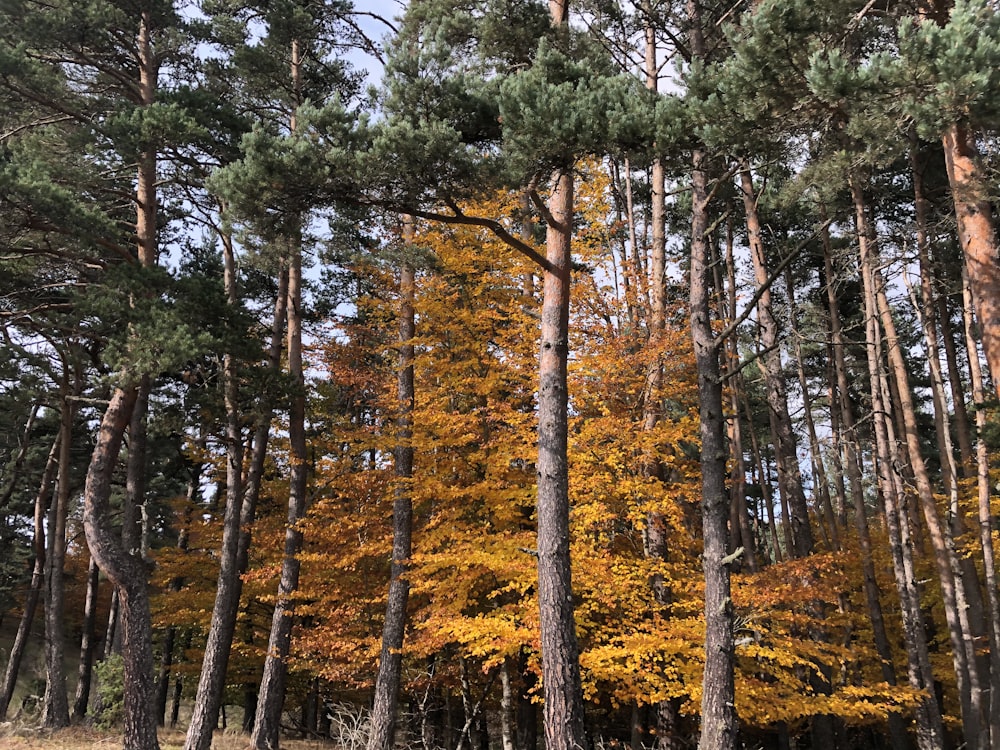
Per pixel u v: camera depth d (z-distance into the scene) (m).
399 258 11.52
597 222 12.66
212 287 11.38
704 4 10.73
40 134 11.66
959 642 12.35
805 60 5.66
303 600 15.88
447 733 15.66
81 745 13.52
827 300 20.19
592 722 16.91
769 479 26.25
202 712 12.86
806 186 6.98
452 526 12.16
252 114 14.62
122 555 10.83
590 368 11.35
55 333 13.47
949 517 14.55
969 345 13.63
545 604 7.03
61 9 11.09
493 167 6.55
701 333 8.23
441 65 6.62
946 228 13.09
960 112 5.01
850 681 13.84
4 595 29.03
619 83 6.53
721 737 6.93
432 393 12.88
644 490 9.96
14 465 22.64
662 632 9.30
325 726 21.45
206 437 15.72
